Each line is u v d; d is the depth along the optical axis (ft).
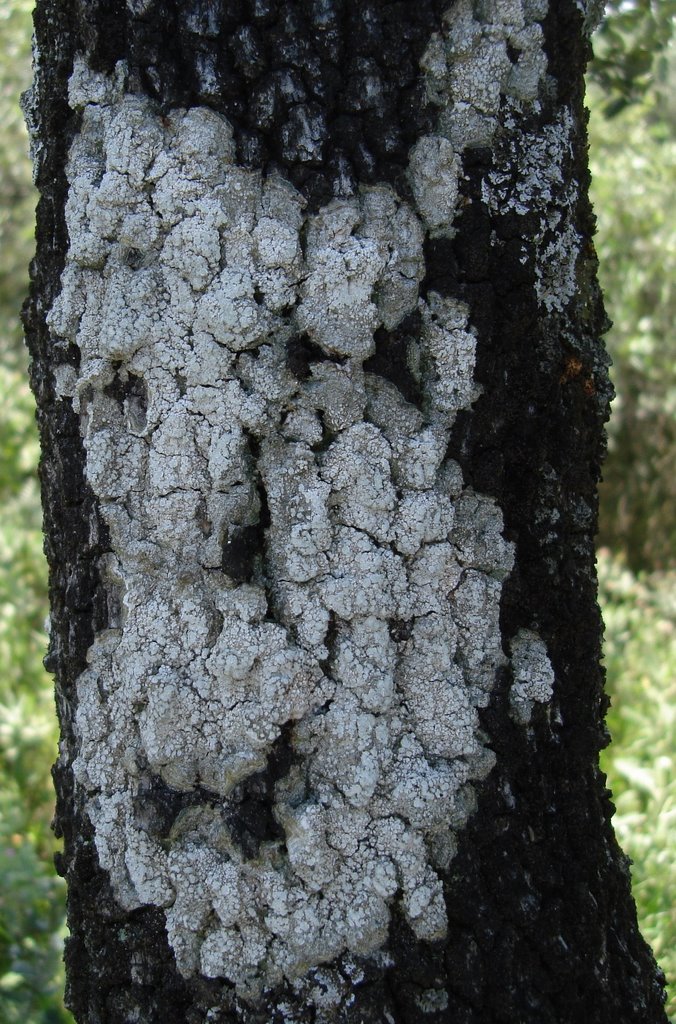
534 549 3.94
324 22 3.75
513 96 3.85
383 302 3.79
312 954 3.81
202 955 3.84
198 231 3.76
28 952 5.30
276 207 3.76
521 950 3.91
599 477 4.12
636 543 12.56
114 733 3.90
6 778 6.76
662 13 5.40
